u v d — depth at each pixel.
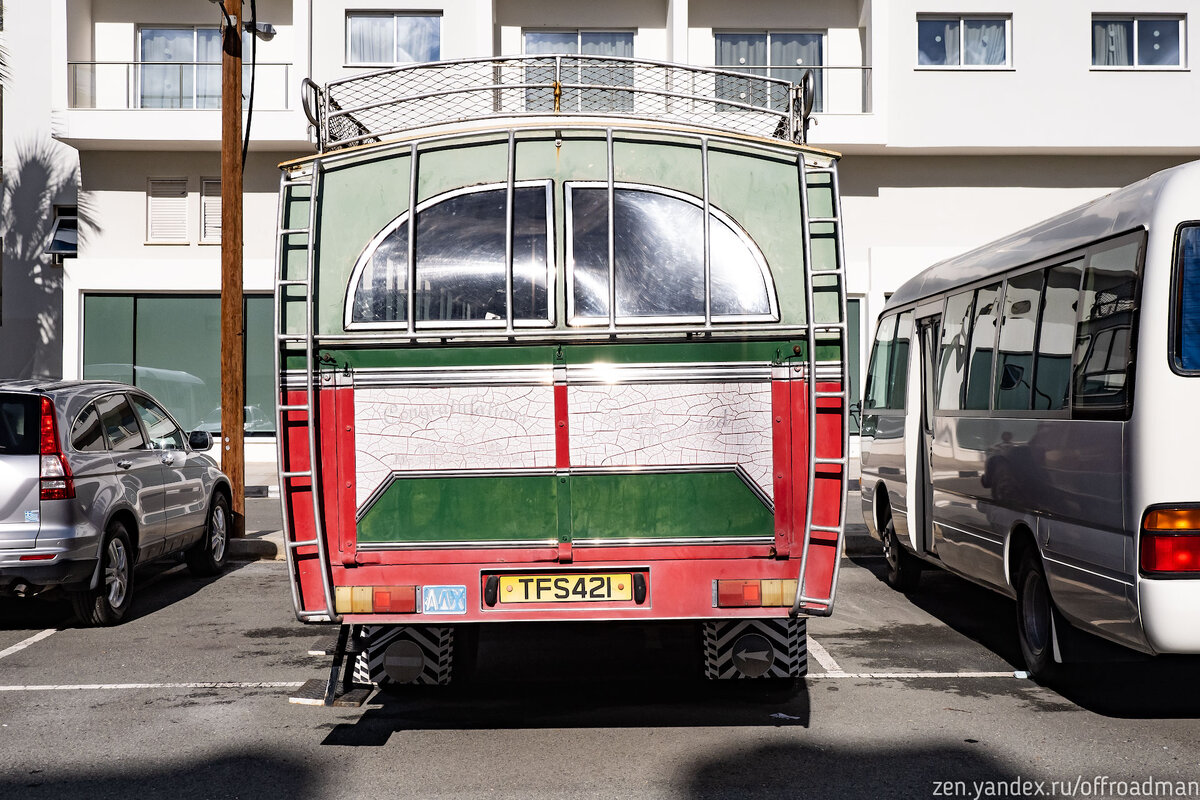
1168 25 22.89
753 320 5.12
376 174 5.20
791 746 5.34
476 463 5.08
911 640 7.77
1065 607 6.01
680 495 5.07
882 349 10.83
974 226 23.33
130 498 8.68
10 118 24.73
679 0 22.84
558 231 5.15
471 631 6.45
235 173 11.94
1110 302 5.63
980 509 7.45
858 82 23.42
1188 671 6.87
